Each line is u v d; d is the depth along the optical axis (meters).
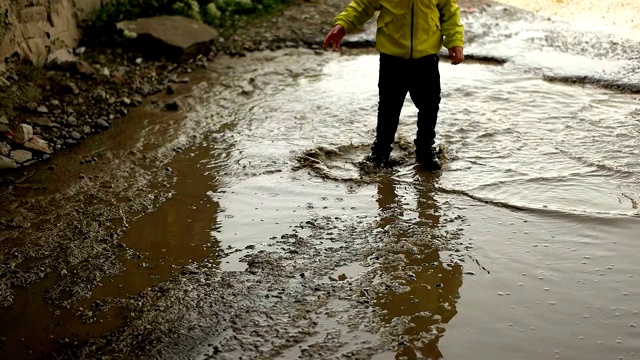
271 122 6.04
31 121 5.96
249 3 8.70
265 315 3.72
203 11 8.39
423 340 3.51
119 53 7.38
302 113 6.18
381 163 5.22
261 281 4.00
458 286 3.91
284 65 7.32
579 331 3.54
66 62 6.77
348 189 4.95
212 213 4.73
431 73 5.01
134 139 5.84
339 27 5.07
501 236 4.34
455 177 5.03
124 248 4.38
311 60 7.45
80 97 6.44
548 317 3.64
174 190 5.04
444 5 5.00
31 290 4.02
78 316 3.79
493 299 3.79
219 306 3.81
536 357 3.37
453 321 3.64
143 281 4.06
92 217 4.73
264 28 8.24
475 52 7.33
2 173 5.33
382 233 4.41
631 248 4.18
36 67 6.70
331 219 4.59
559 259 4.11
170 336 3.60
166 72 7.12
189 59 7.42
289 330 3.61
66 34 7.28
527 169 5.08
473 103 6.17
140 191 5.04
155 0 8.12
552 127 5.69
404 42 4.93
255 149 5.57
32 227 4.63
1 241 4.48
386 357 3.40
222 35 8.05
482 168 5.13
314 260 4.18
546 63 6.99
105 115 6.24
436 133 5.66
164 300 3.88
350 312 3.73
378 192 4.89
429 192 4.86
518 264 4.07
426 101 5.07
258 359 3.41
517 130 5.66
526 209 4.59
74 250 4.37
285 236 4.42
